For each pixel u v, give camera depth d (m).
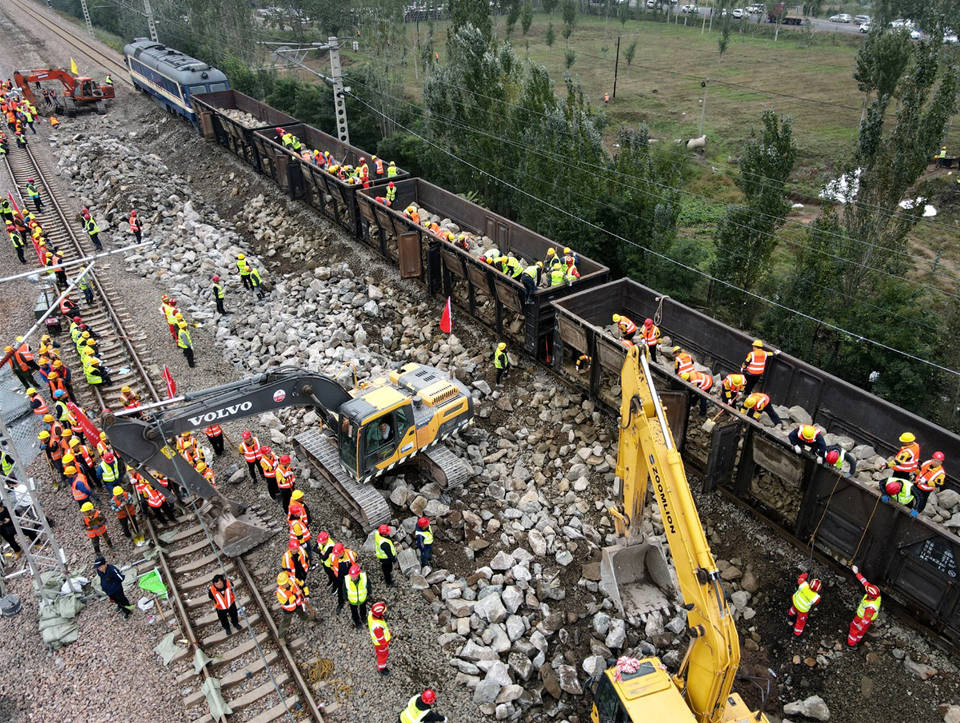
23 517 14.16
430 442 15.85
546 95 28.66
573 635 12.81
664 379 15.02
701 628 9.23
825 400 15.54
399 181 27.56
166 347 22.09
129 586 14.06
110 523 15.73
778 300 22.98
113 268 27.05
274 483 15.97
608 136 48.03
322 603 13.63
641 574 13.54
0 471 16.44
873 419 14.75
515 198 28.66
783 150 21.95
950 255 30.42
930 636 11.87
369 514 14.54
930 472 11.97
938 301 26.00
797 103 54.06
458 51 31.97
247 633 13.02
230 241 29.44
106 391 20.06
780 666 12.24
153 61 43.94
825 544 13.02
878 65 21.77
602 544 14.56
